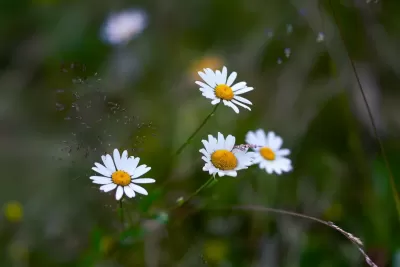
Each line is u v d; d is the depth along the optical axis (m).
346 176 1.15
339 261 1.08
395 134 1.17
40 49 1.36
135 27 1.23
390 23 1.24
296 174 1.15
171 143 1.17
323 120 1.19
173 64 1.29
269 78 1.22
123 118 1.04
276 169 0.96
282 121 1.18
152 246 1.08
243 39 1.30
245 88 0.91
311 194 1.13
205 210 1.11
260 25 1.29
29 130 1.24
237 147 0.91
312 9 1.21
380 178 1.12
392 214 1.09
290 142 1.17
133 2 1.40
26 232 1.13
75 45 1.34
